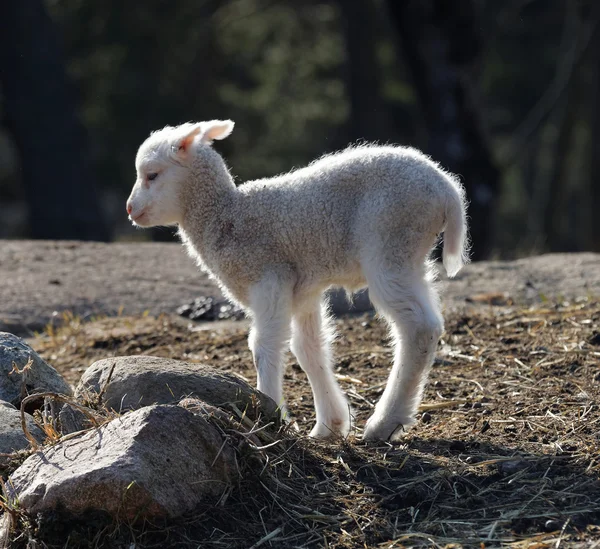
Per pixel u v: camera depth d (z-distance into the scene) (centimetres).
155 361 1812
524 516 1522
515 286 3181
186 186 1964
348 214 1794
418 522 1539
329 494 1616
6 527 1512
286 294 1847
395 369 1822
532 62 10200
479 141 5444
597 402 1962
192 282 3462
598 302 2744
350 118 8275
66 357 2677
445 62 5344
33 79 6581
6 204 9869
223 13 8819
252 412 1728
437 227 1780
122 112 8150
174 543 1481
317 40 9219
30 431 1798
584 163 10262
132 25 8175
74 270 3625
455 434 1875
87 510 1475
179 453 1535
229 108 8794
